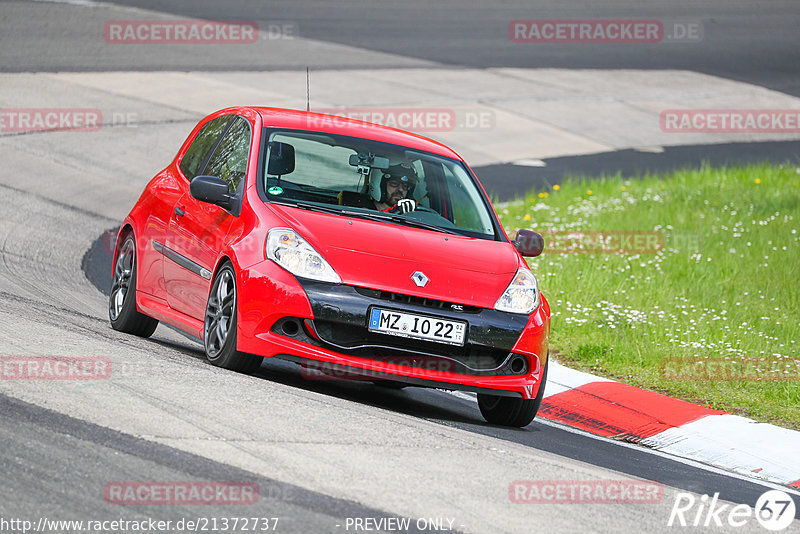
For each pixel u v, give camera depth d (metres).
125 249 30.34
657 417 27.98
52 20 91.94
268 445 18.64
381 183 26.83
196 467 17.19
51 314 28.88
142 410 19.61
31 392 19.81
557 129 82.62
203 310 25.61
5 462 16.53
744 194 62.38
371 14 119.69
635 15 137.00
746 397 30.56
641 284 42.38
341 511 16.14
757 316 39.12
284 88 80.00
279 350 23.06
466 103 85.06
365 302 23.19
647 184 66.19
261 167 26.14
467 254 25.22
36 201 48.94
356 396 25.89
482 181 65.69
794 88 107.12
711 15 143.62
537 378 24.72
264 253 23.72
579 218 55.00
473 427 24.33
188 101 73.12
